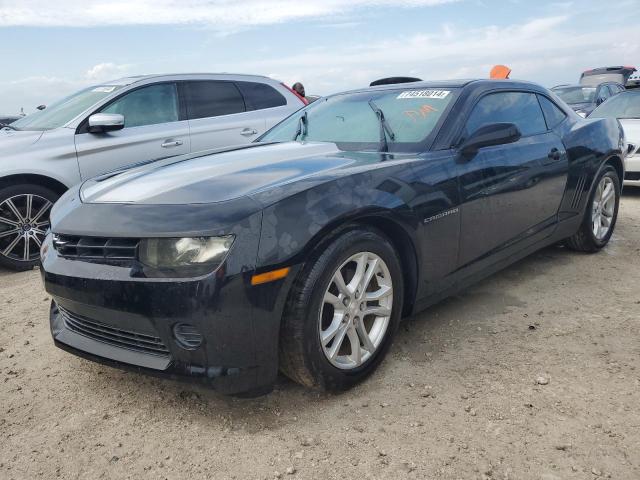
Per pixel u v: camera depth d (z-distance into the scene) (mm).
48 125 5461
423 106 3389
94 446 2281
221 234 2129
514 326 3277
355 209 2443
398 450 2172
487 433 2256
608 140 4527
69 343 2594
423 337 3154
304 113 3998
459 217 3016
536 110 3988
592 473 2008
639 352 2900
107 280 2254
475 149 3117
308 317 2305
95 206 2500
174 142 5844
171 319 2164
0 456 2242
